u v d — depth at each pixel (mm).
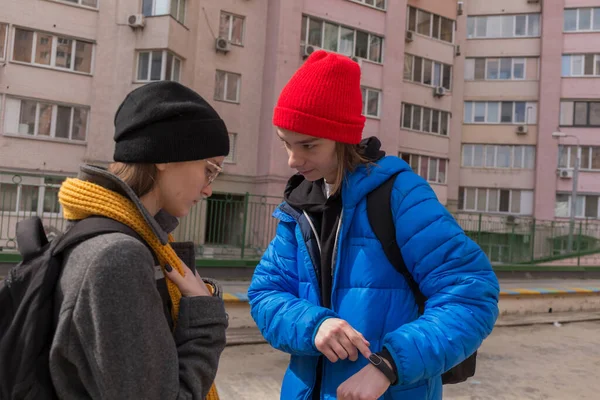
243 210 9664
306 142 1474
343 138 1445
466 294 1334
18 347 910
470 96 26953
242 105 17234
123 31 15391
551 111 25578
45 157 14906
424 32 22188
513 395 4363
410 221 1411
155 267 1067
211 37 16781
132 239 953
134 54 15352
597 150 25109
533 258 14359
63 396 916
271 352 5402
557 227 15336
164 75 15172
